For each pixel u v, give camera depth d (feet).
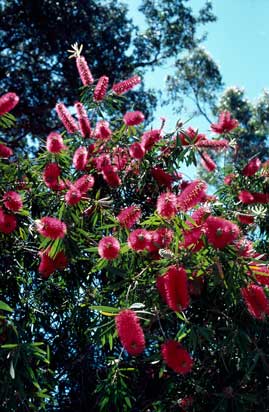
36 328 17.20
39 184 17.63
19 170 17.43
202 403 15.33
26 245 16.98
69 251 15.37
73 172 18.44
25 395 13.55
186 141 18.74
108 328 13.88
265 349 15.08
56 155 17.65
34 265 17.37
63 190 17.08
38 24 53.06
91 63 54.54
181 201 13.53
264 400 15.02
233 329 14.47
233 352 15.06
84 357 17.46
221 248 13.67
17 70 54.54
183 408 15.43
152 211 18.57
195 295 15.03
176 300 12.80
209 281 14.65
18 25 53.93
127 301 13.35
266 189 19.21
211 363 15.46
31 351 13.17
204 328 13.83
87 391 17.46
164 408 16.11
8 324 14.06
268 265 15.05
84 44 53.72
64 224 14.69
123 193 18.75
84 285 17.43
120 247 14.05
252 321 14.85
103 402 15.29
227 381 15.20
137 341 12.26
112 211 17.92
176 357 12.89
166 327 15.48
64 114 18.11
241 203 18.79
